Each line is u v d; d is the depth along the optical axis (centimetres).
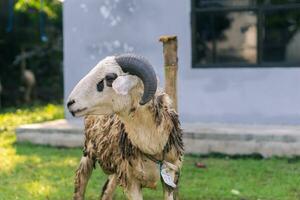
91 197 907
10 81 2631
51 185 987
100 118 691
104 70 588
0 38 2586
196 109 1373
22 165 1145
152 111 605
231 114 1349
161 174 630
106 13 1422
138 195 648
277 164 1107
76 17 1441
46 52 2748
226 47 1359
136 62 579
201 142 1209
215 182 981
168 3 1375
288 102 1312
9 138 1479
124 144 634
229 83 1347
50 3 2762
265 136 1165
